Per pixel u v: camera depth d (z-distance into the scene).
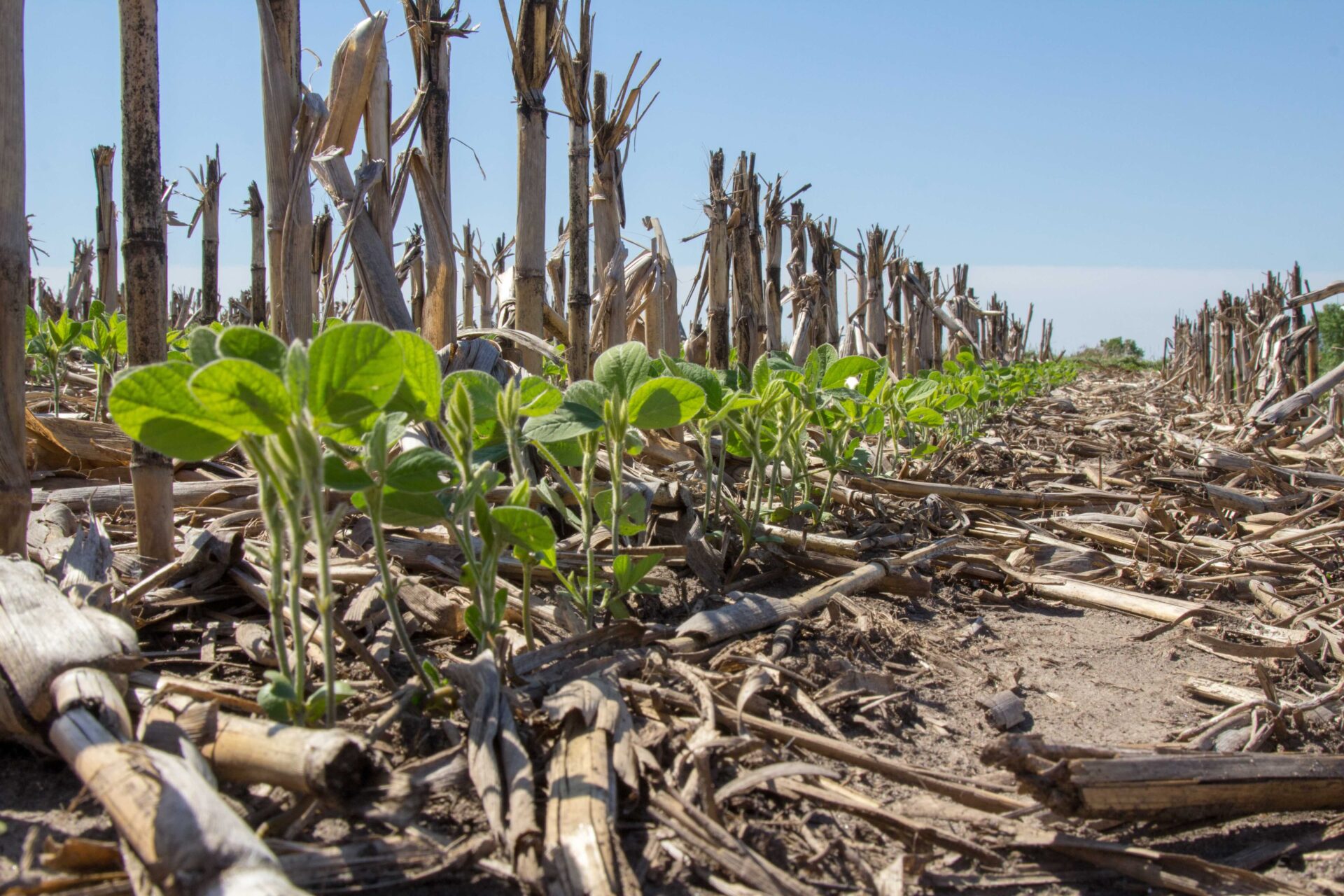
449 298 4.29
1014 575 3.77
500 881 1.53
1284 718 2.56
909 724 2.41
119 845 1.43
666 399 2.46
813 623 2.89
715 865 1.63
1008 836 1.91
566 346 5.56
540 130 4.58
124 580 2.51
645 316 6.28
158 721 1.68
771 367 3.81
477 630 2.11
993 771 2.17
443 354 4.02
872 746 2.24
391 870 1.50
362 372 1.65
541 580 2.92
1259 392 12.57
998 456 6.92
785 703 2.32
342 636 2.19
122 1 2.30
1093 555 4.07
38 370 5.60
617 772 1.69
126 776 1.39
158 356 2.50
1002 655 3.03
